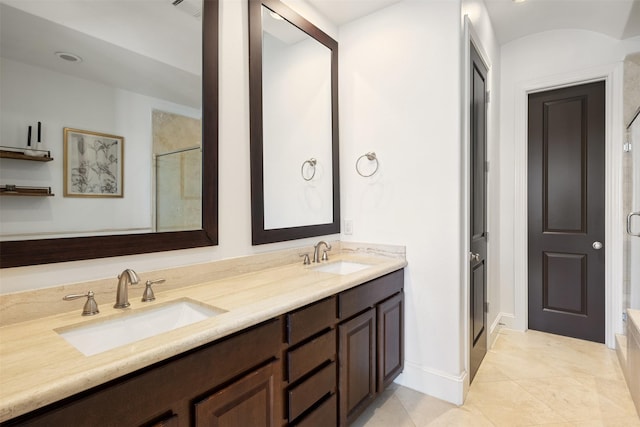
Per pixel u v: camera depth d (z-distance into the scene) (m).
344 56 2.44
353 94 2.40
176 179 1.45
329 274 1.76
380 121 2.27
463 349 2.03
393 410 1.90
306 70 2.16
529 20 2.69
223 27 1.64
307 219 2.18
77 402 0.71
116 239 1.26
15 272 1.04
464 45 2.01
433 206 2.06
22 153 1.05
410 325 2.15
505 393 2.05
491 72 2.71
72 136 1.15
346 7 2.24
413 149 2.13
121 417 0.78
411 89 2.13
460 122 1.96
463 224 2.01
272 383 1.19
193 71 1.51
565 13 2.54
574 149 2.86
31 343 0.89
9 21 1.02
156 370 0.85
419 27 2.10
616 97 2.61
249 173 1.78
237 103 1.71
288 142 2.03
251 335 1.12
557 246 2.95
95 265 1.22
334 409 1.52
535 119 3.03
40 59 1.08
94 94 1.21
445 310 2.02
